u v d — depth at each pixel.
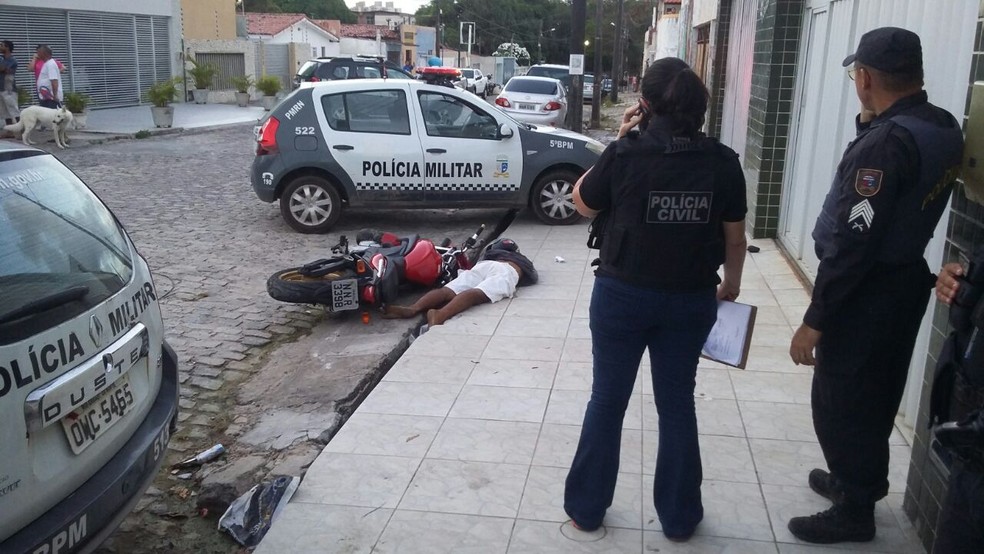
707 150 3.09
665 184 3.07
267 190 9.82
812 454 4.25
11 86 19.11
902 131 2.90
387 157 9.74
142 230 10.01
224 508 4.14
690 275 3.16
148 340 3.54
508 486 3.99
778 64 8.16
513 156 9.93
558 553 3.46
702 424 4.59
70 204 3.44
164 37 30.97
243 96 30.91
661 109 3.13
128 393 3.35
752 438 4.43
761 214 8.59
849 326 3.15
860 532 3.45
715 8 13.45
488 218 11.02
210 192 12.68
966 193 3.01
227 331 6.66
